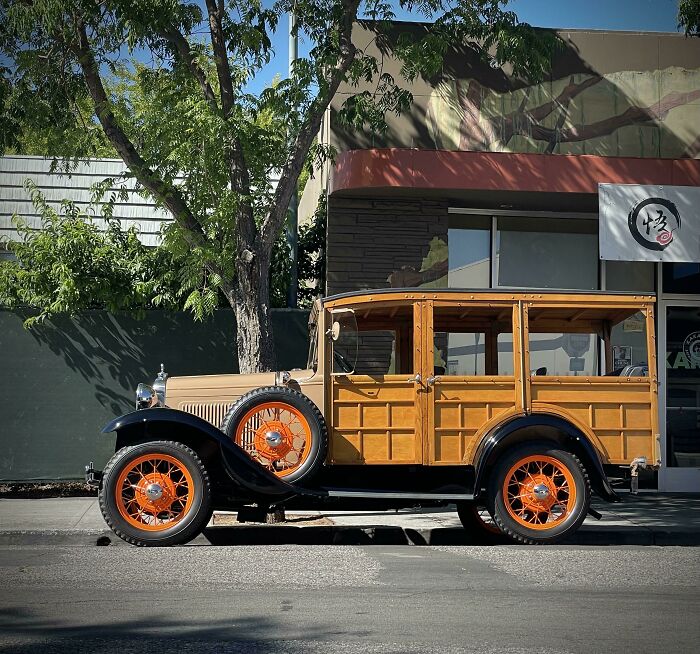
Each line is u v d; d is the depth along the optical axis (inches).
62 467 517.0
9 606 232.2
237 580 265.9
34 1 425.1
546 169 506.0
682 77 543.8
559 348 392.5
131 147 461.1
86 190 596.7
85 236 515.5
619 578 276.5
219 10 464.1
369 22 534.0
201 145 439.8
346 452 358.6
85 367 521.0
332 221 525.3
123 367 522.9
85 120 509.7
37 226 583.8
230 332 530.9
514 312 364.2
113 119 462.3
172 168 454.3
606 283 558.9
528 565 297.6
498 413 359.9
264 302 453.7
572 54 538.3
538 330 391.5
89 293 510.0
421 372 359.9
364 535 382.9
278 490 346.6
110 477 337.4
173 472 353.4
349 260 524.4
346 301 366.3
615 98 539.5
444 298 363.6
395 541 384.8
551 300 364.8
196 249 438.6
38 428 516.7
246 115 445.7
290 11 478.6
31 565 292.2
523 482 354.9
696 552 333.7
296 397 354.3
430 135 529.7
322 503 368.5
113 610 227.8
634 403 363.9
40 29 446.9
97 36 453.7
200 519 340.5
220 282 450.9
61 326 520.4
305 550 327.6
